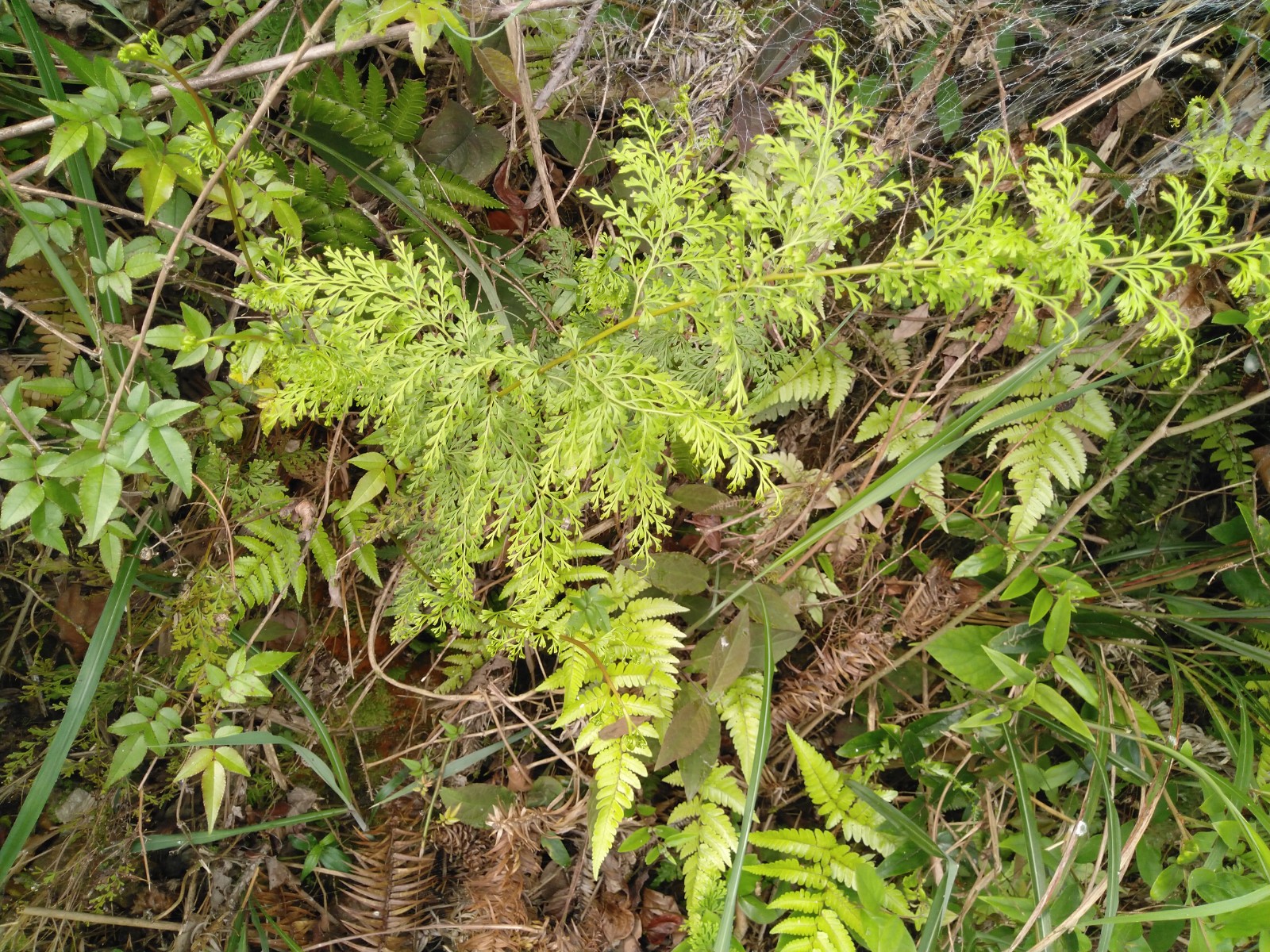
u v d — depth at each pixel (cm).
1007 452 73
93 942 67
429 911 69
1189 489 74
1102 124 69
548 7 57
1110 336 69
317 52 54
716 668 64
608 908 70
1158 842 69
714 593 68
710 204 67
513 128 65
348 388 52
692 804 67
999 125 68
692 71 63
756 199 48
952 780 66
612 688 61
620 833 70
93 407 56
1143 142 69
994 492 70
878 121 67
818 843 64
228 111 61
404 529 64
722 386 61
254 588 61
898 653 73
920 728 68
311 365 50
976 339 66
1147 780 62
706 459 50
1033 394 67
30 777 66
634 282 53
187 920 67
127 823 66
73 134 49
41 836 66
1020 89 68
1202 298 65
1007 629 67
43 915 63
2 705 66
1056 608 64
